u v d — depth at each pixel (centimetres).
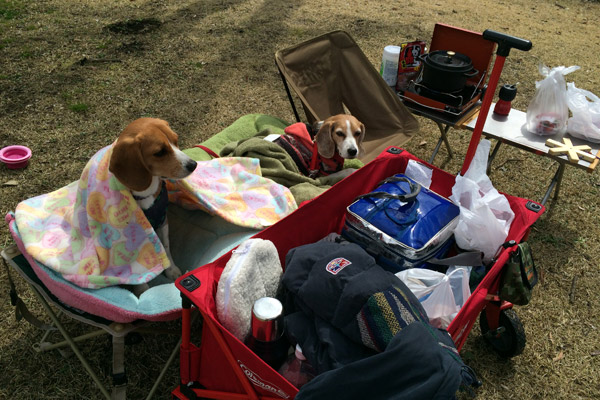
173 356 244
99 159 244
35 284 237
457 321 209
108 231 239
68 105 478
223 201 287
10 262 239
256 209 295
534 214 263
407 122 409
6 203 361
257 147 331
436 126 504
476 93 397
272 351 198
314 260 209
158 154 234
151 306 223
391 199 264
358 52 421
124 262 242
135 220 241
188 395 226
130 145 227
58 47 577
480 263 255
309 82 412
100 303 220
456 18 743
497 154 470
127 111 478
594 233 385
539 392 273
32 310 290
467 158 287
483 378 278
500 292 250
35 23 630
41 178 388
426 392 154
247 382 197
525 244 252
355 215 258
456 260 252
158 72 546
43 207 266
